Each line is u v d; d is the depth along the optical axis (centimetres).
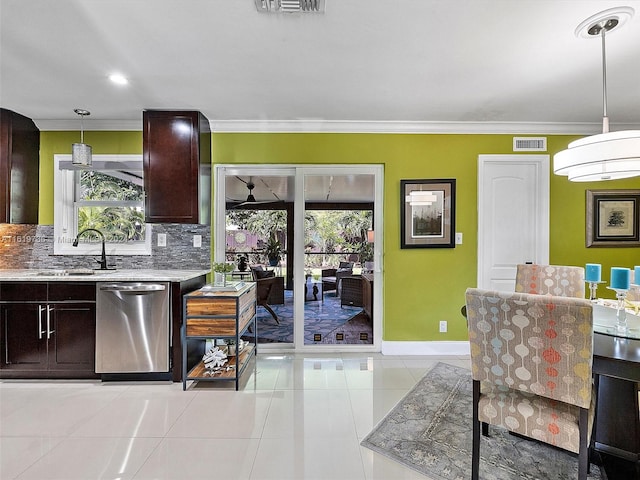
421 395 259
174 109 307
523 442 200
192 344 298
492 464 180
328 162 348
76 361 280
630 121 332
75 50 210
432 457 187
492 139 347
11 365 280
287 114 320
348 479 170
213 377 271
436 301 350
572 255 347
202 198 320
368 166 355
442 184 347
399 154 348
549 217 346
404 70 234
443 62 223
